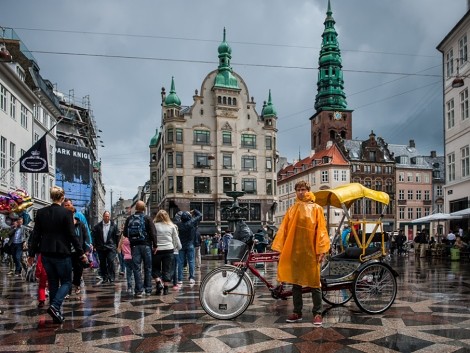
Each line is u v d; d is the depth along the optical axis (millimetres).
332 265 7559
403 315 6953
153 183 75375
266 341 5375
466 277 13344
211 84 60750
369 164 80125
